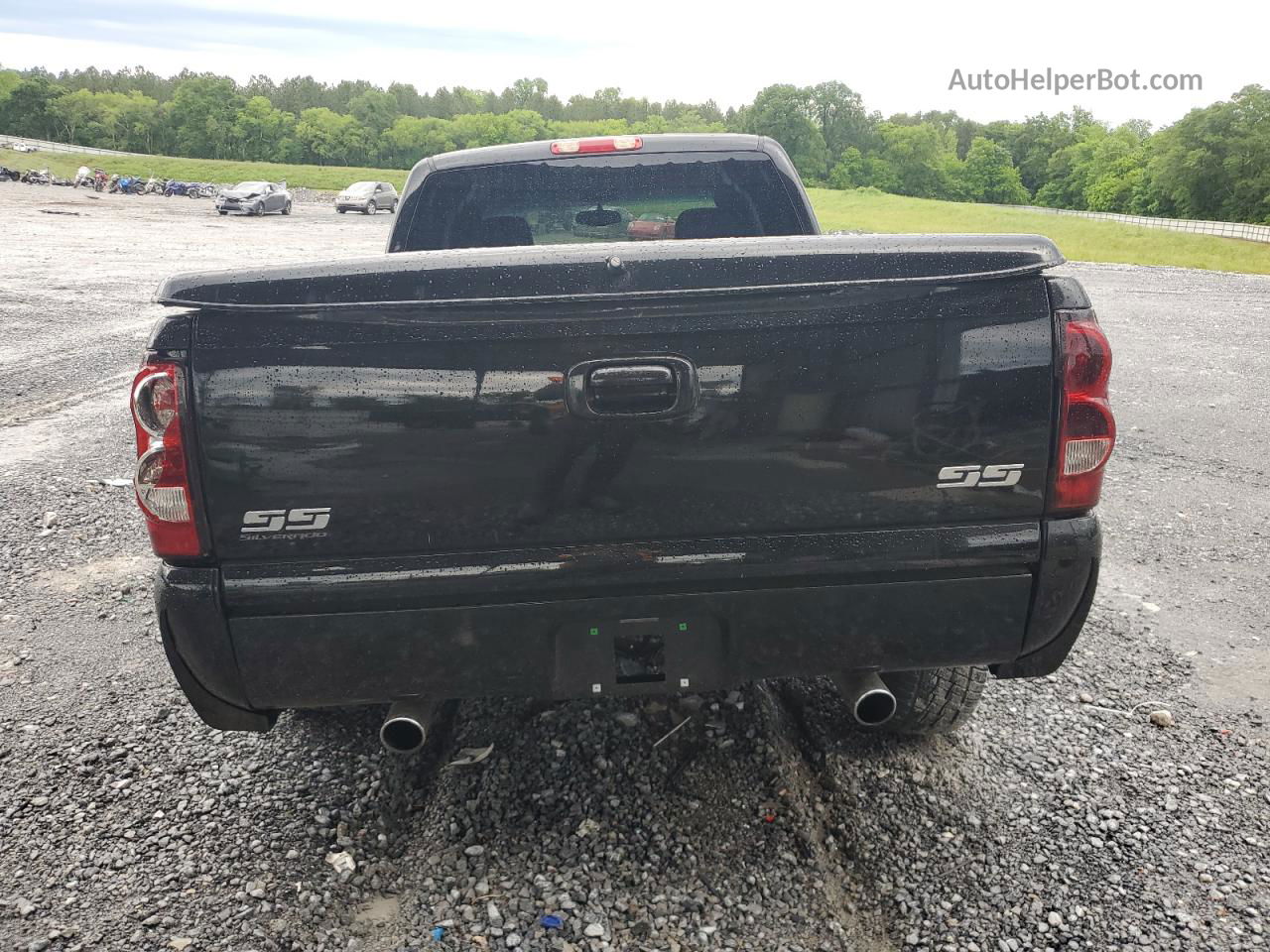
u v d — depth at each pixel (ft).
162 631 7.81
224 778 10.35
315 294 7.27
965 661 8.34
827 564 7.87
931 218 216.54
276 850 9.15
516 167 12.89
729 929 8.06
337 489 7.53
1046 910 8.26
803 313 7.54
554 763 10.30
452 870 8.77
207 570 7.67
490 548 7.74
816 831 9.34
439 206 13.05
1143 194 449.89
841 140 623.77
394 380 7.41
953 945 7.88
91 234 97.30
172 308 7.60
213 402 7.38
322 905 8.41
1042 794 9.91
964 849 9.03
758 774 10.09
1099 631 13.98
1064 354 7.73
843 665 8.23
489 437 7.53
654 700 11.45
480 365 7.44
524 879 8.64
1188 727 11.33
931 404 7.71
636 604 7.92
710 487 7.73
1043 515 8.04
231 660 7.84
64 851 9.14
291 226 123.44
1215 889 8.55
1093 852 9.02
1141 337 46.52
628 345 7.49
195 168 399.03
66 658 13.25
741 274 7.39
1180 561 16.76
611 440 7.59
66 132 631.97
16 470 22.35
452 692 8.07
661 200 13.16
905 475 7.81
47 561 16.83
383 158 651.25
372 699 8.08
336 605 7.75
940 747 10.71
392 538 7.65
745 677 8.18
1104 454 7.93
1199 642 13.64
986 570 8.07
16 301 49.90
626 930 8.04
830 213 226.79
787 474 7.75
